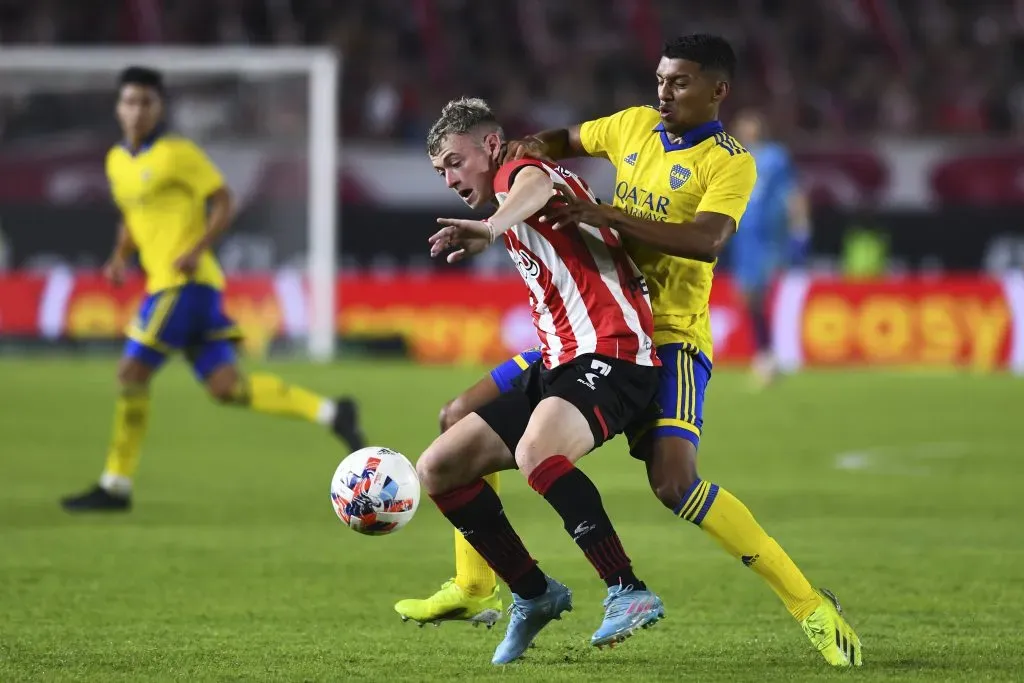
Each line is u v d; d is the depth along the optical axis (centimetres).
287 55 6247
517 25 9062
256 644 1884
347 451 4091
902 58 9231
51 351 6353
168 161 3061
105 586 2297
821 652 1778
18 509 3092
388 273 7000
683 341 1844
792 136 8288
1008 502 3238
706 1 9344
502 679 1675
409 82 8600
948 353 6438
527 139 2019
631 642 1914
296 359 6303
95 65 6178
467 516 1756
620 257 1781
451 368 6178
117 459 3073
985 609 2142
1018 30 9462
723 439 4284
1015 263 7200
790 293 6462
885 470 3712
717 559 2564
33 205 6381
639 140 1952
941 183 7469
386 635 1953
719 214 1786
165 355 3095
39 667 1733
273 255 6406
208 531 2845
